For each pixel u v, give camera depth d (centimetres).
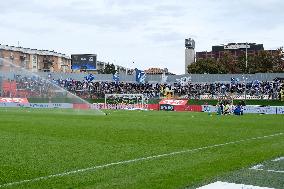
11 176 1027
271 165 1212
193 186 930
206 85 8100
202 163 1247
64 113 4591
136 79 8125
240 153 1484
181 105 6338
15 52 12050
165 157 1368
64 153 1434
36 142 1764
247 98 7406
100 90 8619
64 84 8581
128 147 1620
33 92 7388
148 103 7006
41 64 13450
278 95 7212
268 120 3738
